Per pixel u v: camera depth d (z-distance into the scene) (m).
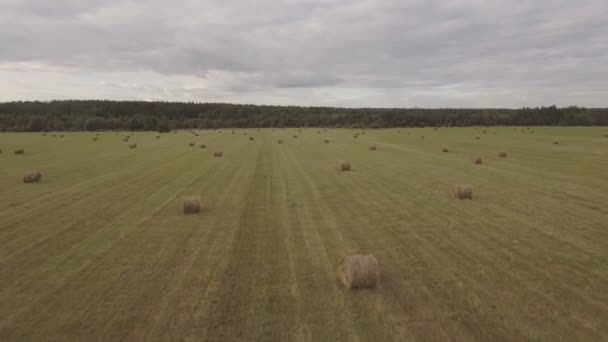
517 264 10.77
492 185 22.11
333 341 7.28
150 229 14.05
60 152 41.28
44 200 18.64
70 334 7.50
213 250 11.95
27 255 11.55
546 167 28.91
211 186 22.22
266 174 26.50
